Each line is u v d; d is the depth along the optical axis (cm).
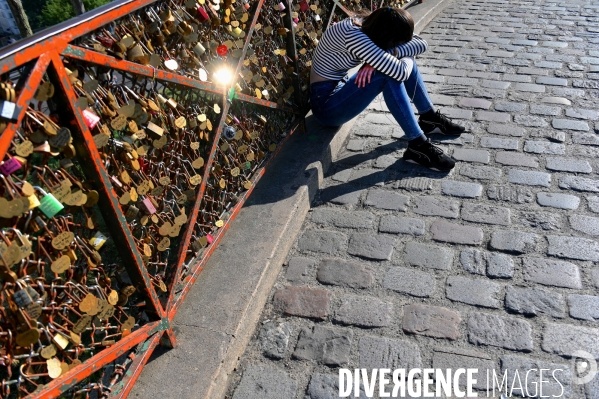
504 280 254
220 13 257
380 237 289
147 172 207
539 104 414
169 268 231
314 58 349
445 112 414
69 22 153
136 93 192
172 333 216
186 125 229
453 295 248
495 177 330
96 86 162
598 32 567
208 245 259
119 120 176
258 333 240
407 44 339
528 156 349
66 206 167
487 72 482
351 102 335
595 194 307
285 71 342
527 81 456
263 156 323
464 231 287
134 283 199
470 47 553
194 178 235
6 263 137
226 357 215
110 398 187
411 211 307
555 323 229
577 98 420
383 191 326
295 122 364
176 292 232
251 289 241
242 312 230
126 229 183
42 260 156
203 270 254
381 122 406
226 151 276
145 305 207
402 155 361
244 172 300
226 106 255
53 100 152
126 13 178
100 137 165
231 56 265
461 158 352
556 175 327
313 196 324
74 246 167
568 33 573
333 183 339
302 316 246
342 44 323
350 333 234
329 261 276
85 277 174
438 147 357
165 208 219
